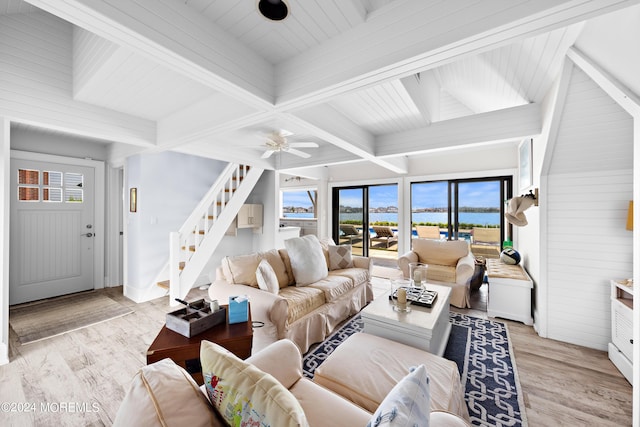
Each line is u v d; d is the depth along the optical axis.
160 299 3.99
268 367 1.29
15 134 3.63
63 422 1.68
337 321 3.03
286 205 9.06
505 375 2.13
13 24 2.19
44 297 3.93
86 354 2.42
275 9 1.46
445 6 1.34
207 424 0.73
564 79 2.11
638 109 1.51
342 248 3.94
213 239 4.21
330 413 1.15
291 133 3.44
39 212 3.86
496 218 4.99
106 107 2.72
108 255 4.56
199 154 3.82
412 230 5.85
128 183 4.22
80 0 1.04
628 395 1.90
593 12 1.10
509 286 3.23
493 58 2.47
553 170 2.67
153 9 1.28
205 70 1.53
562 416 1.72
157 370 0.84
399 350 1.67
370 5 1.55
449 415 1.10
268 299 2.24
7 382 2.04
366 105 2.72
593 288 2.54
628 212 2.22
